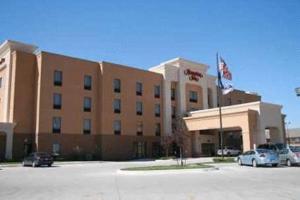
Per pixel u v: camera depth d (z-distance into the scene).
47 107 47.91
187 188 15.03
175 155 57.03
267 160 29.22
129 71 57.16
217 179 19.06
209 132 61.34
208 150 60.50
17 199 12.51
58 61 49.84
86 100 52.28
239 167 29.53
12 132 45.81
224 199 11.78
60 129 48.81
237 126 49.44
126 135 55.00
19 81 48.06
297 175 21.03
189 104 63.56
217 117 52.78
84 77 52.56
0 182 19.20
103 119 52.38
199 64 66.44
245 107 50.66
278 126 51.75
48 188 15.92
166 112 60.47
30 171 29.05
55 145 48.00
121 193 13.70
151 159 52.56
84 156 50.50
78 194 13.63
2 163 40.53
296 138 96.19
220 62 40.66
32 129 48.16
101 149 51.59
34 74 49.56
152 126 58.97
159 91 61.34
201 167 26.89
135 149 56.12
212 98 68.31
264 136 48.81
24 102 48.09
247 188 14.73
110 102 53.75
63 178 21.52
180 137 50.66
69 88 50.47
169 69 62.09
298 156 29.83
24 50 51.19
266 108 50.09
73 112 50.44
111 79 54.44
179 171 24.78
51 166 36.97
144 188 15.27
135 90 57.56
